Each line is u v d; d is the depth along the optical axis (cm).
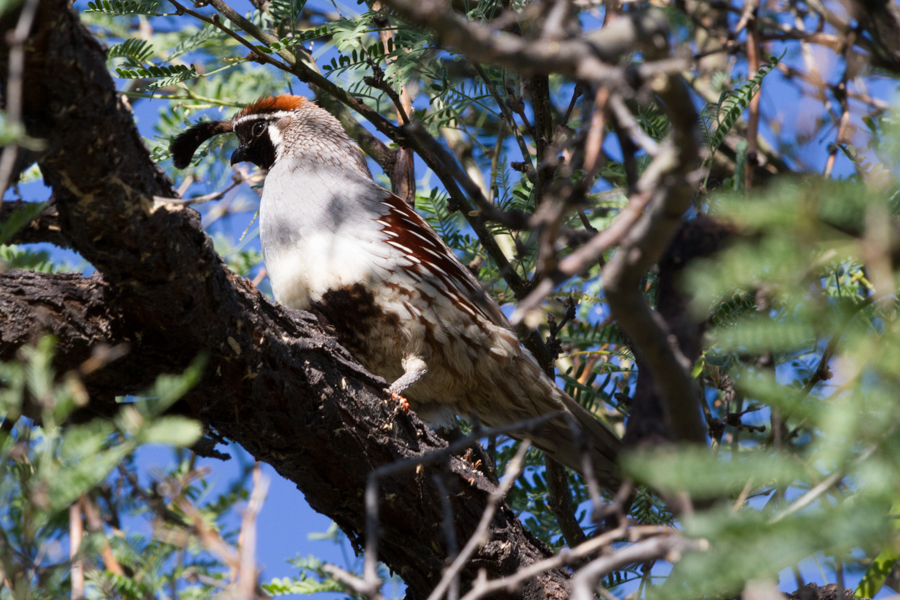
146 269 558
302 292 829
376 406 680
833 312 326
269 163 975
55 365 595
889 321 358
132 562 549
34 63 455
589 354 997
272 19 935
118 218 529
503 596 711
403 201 880
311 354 655
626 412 894
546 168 783
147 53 825
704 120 772
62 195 520
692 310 432
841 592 519
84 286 596
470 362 832
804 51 883
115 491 600
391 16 802
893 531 307
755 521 296
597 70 304
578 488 945
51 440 378
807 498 335
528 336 876
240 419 644
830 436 302
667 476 307
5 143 341
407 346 820
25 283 589
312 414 655
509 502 945
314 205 844
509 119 838
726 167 989
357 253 811
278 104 966
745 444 898
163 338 600
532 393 848
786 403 312
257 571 497
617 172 892
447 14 294
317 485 696
